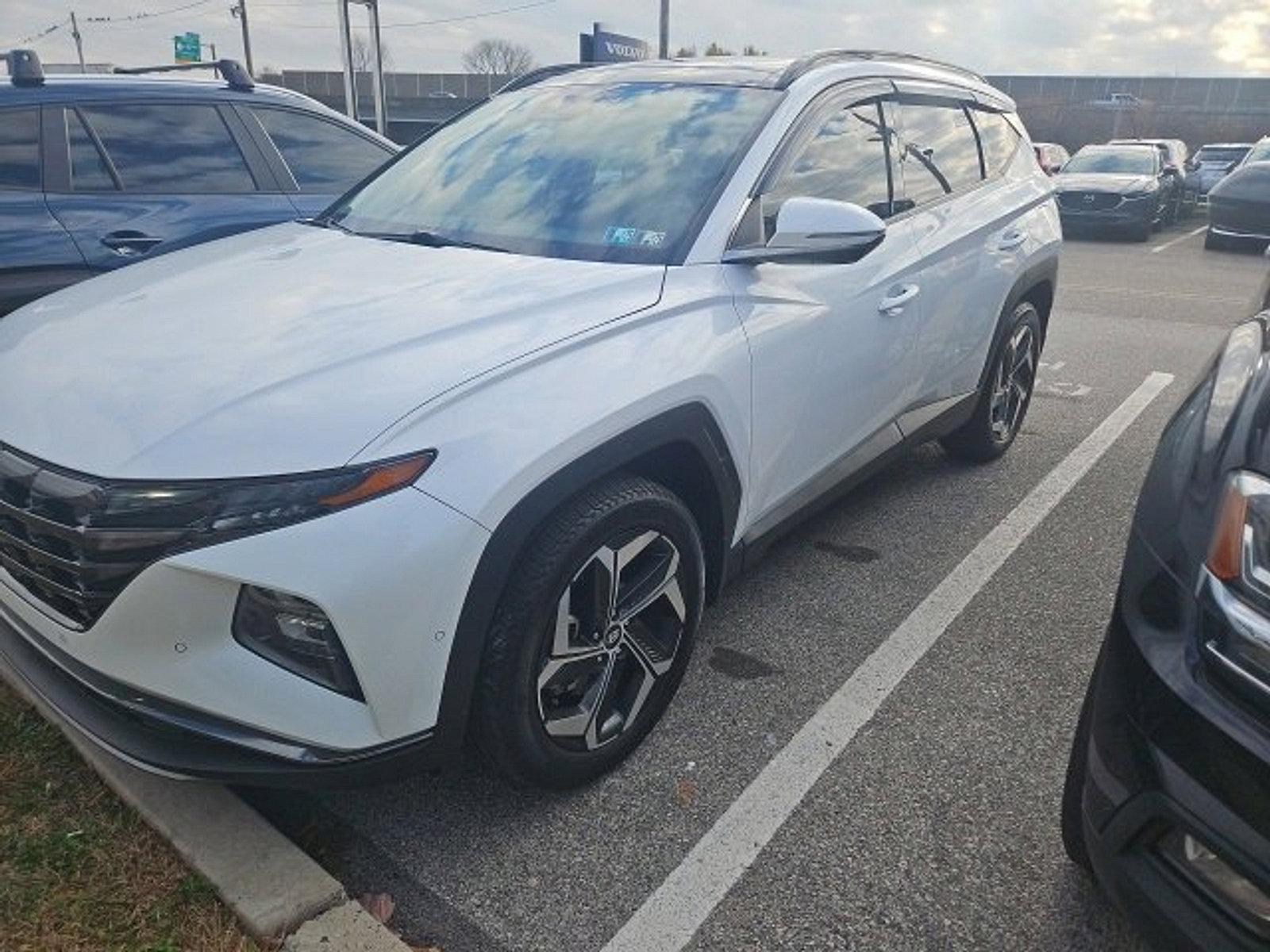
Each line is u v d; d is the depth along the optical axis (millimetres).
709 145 2967
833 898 2176
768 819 2404
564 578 2176
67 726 2406
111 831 2213
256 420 1921
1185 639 1623
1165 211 17922
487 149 3338
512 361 2127
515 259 2688
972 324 4020
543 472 2051
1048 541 3973
